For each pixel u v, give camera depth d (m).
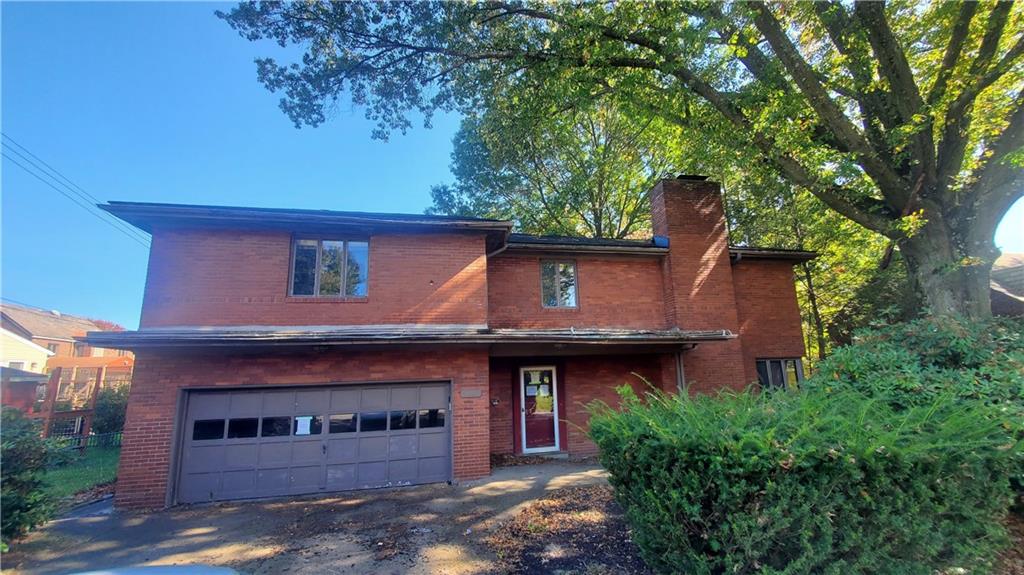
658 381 12.74
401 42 11.80
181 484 8.53
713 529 3.28
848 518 3.09
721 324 13.02
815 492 3.05
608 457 4.34
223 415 8.93
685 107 11.27
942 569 3.33
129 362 17.33
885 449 3.11
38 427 6.36
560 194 21.39
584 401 12.50
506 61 12.55
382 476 9.24
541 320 12.45
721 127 10.73
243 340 8.21
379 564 5.32
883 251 16.70
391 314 9.79
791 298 14.45
